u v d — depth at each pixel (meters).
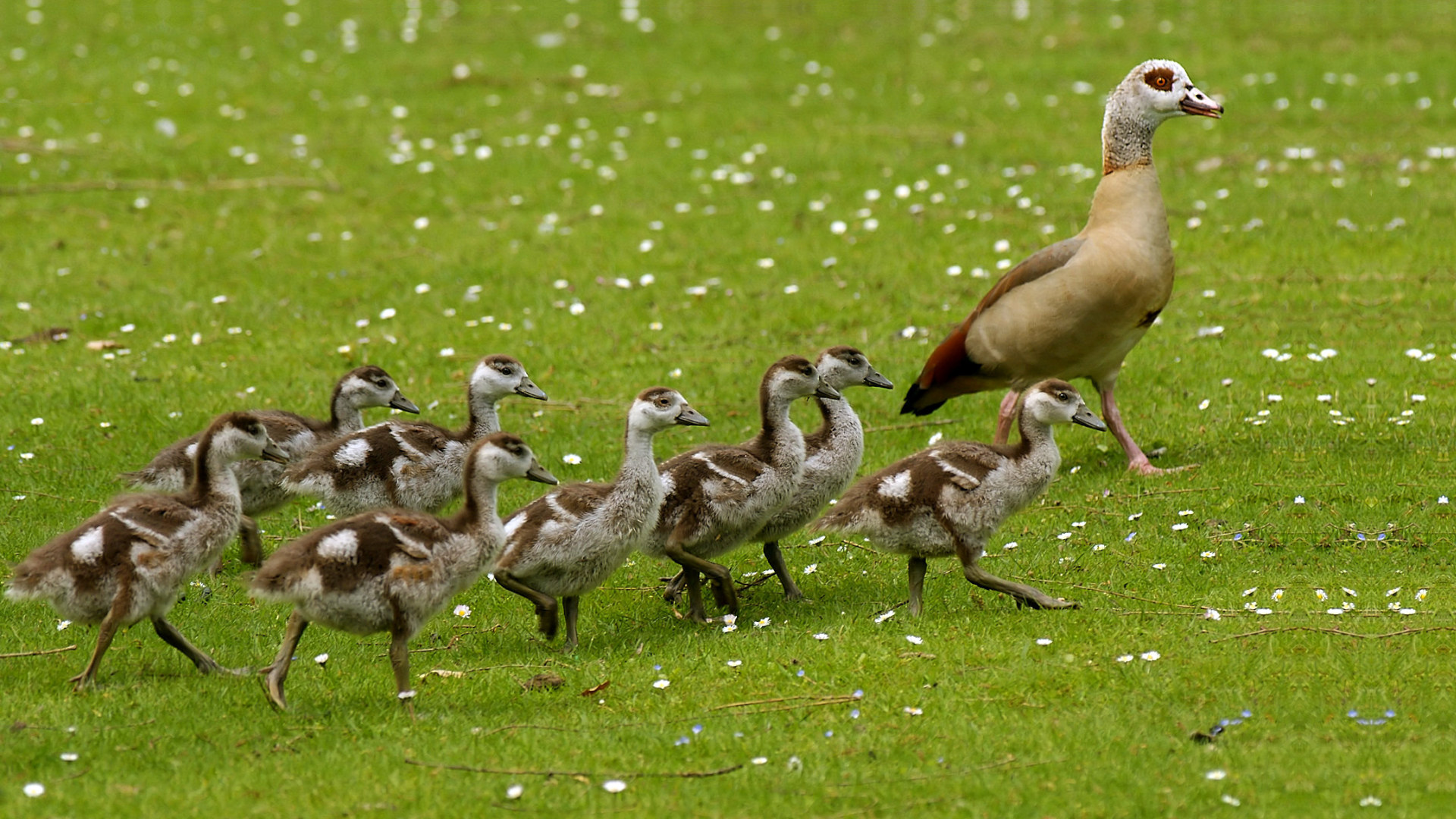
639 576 13.44
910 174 27.28
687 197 26.50
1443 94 31.45
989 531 11.90
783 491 12.35
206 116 31.70
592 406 17.75
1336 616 11.23
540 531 11.27
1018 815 8.44
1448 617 11.09
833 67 36.28
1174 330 19.59
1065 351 15.44
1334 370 17.66
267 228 25.05
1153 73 15.55
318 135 30.59
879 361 18.91
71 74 34.56
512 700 10.43
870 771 9.02
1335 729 9.36
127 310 21.16
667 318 20.80
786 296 21.53
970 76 35.16
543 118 31.91
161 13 41.94
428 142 29.69
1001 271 22.00
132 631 11.88
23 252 23.64
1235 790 8.62
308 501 15.29
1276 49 36.22
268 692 10.20
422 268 23.17
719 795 8.80
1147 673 10.21
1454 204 24.00
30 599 10.36
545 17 42.81
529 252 23.77
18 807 8.67
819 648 11.02
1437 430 15.58
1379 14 40.22
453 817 8.55
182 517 10.69
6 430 16.67
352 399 14.45
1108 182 15.79
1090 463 15.98
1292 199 24.67
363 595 9.94
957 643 10.96
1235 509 14.02
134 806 8.68
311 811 8.61
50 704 10.18
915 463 11.84
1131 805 8.47
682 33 40.72
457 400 17.86
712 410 17.47
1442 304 19.73
